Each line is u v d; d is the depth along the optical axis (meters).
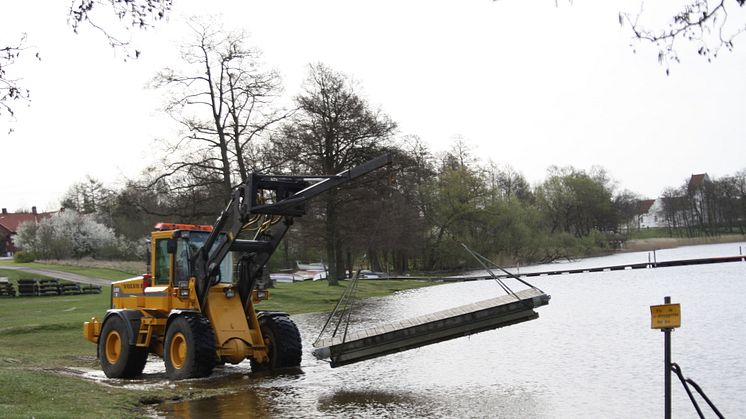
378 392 13.38
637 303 30.52
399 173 50.88
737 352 16.75
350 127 48.09
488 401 12.34
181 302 15.69
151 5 9.84
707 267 55.69
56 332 25.41
